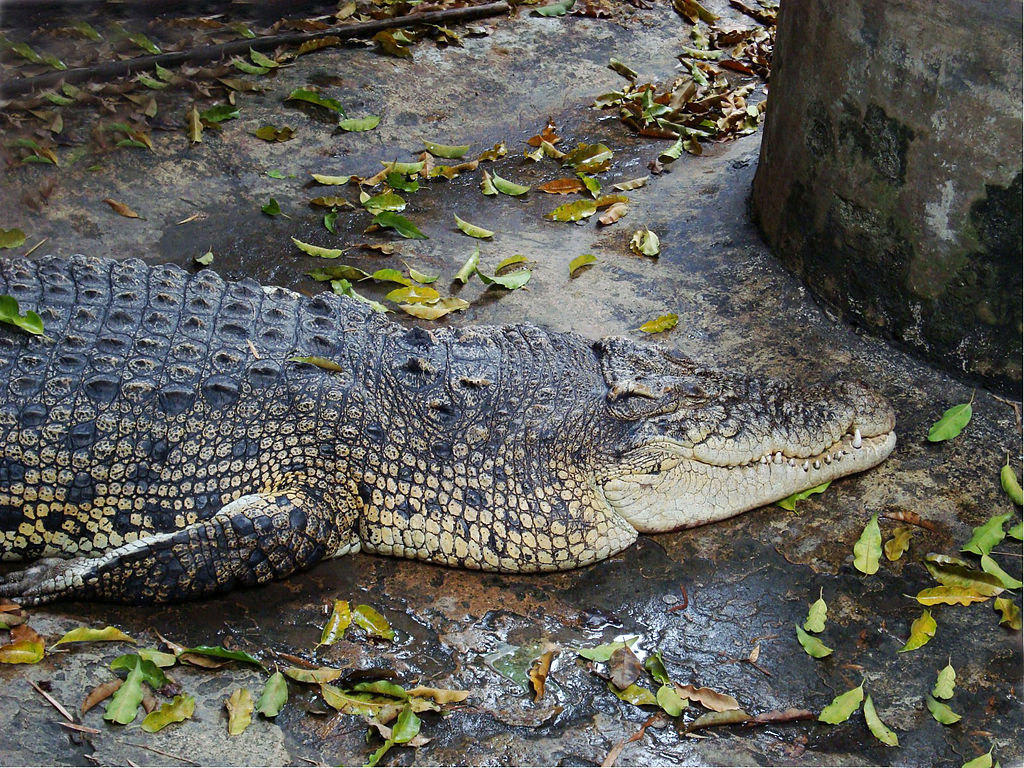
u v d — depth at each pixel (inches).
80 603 143.8
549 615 149.4
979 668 141.9
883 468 172.7
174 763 122.0
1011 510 165.0
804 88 200.1
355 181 242.1
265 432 150.1
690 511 160.9
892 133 181.5
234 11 298.8
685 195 243.1
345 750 127.2
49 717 124.7
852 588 153.6
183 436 147.8
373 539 155.6
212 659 136.3
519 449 155.2
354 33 292.4
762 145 225.6
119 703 126.2
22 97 244.8
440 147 255.1
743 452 159.8
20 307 151.5
